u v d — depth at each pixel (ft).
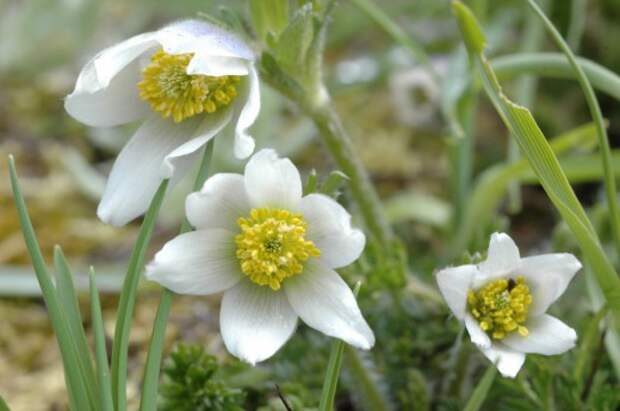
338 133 1.52
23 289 1.78
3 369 1.70
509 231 1.92
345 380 1.55
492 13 2.06
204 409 1.44
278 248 1.30
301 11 1.39
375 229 1.57
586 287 1.60
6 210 1.94
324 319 1.29
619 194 1.74
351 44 2.46
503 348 1.31
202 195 1.29
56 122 2.21
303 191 1.35
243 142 1.28
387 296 1.57
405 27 2.32
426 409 1.51
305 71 1.46
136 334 1.71
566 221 1.35
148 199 1.36
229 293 1.31
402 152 2.13
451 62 1.74
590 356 1.49
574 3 1.88
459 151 1.78
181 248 1.29
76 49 2.39
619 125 2.06
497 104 1.40
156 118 1.38
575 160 1.67
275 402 1.46
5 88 2.35
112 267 1.81
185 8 2.25
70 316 1.32
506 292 1.31
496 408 1.51
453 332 1.53
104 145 2.15
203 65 1.30
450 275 1.29
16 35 2.36
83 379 1.28
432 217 1.85
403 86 2.09
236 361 1.53
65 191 2.01
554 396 1.46
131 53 1.32
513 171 1.66
